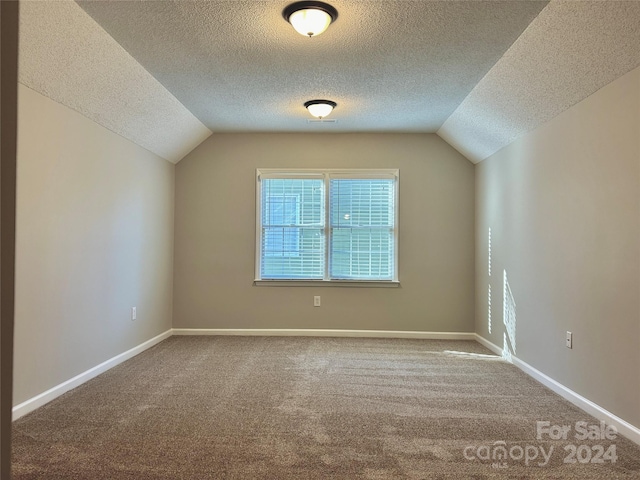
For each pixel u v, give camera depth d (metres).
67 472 1.98
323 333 5.09
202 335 5.09
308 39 2.80
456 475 1.99
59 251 3.00
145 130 4.09
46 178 2.86
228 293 5.14
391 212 5.14
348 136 5.13
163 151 4.70
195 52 2.99
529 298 3.62
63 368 3.05
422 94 3.81
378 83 3.57
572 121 2.97
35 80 2.66
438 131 4.99
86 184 3.33
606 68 2.47
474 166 5.07
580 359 2.85
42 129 2.81
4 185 0.58
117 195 3.83
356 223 5.15
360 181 5.15
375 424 2.55
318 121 4.66
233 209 5.15
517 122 3.64
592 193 2.73
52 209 2.92
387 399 2.97
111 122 3.61
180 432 2.42
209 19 2.55
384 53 3.01
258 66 3.24
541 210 3.41
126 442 2.29
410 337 5.05
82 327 3.29
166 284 4.96
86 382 3.30
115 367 3.73
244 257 5.14
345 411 2.75
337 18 2.54
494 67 3.20
